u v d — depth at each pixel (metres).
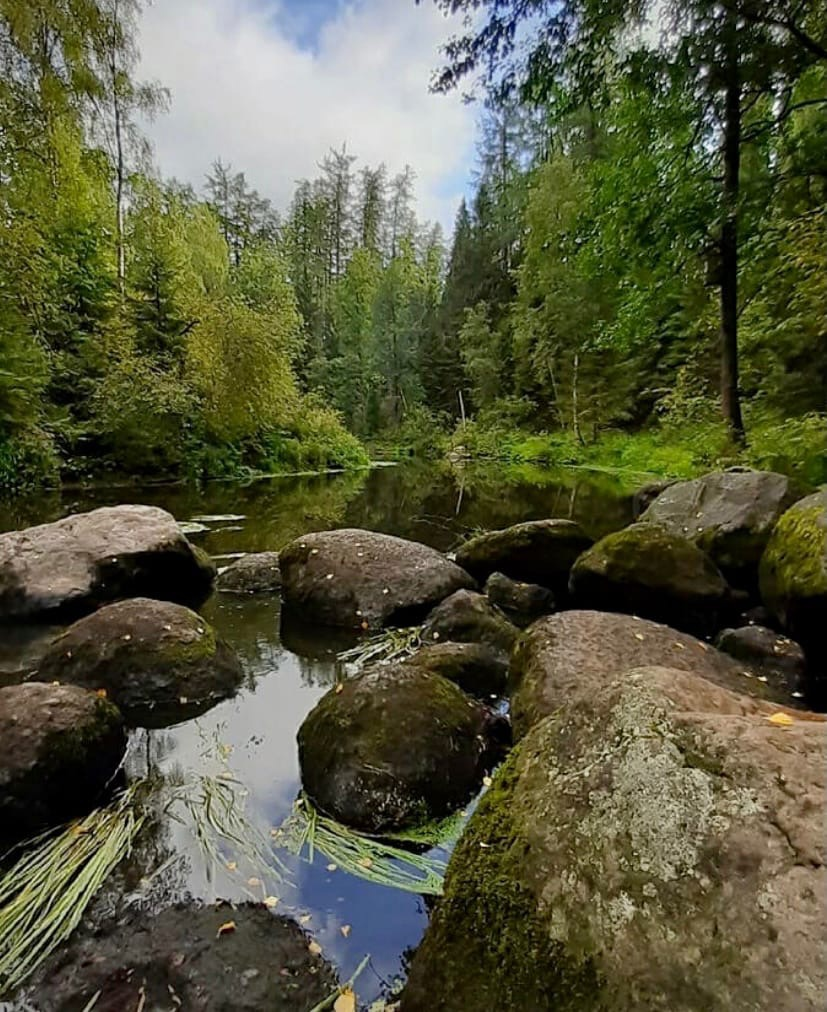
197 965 1.44
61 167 10.16
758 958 0.89
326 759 2.11
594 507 9.34
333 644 3.74
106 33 10.91
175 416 12.52
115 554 4.39
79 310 12.52
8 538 4.39
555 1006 1.02
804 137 7.26
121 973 1.42
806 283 7.21
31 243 9.41
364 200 38.50
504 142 27.25
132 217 14.23
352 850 1.85
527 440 21.53
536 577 4.67
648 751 1.18
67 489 10.27
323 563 4.36
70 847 1.86
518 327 22.38
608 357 18.11
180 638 3.02
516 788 1.36
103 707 2.28
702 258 7.99
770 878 0.95
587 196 8.60
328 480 14.19
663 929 0.99
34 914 1.60
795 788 1.03
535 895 1.15
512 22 6.57
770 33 6.31
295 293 29.20
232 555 5.96
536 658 2.58
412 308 30.92
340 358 28.22
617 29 6.49
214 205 32.38
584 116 10.00
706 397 11.26
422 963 1.22
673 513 4.52
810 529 3.21
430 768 2.04
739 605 3.64
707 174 7.43
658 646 2.70
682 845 1.04
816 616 2.90
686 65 6.55
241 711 2.82
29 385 9.55
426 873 1.77
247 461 15.16
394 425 28.48
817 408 8.47
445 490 12.05
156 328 13.78
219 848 1.86
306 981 1.41
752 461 7.29
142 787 2.19
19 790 1.91
